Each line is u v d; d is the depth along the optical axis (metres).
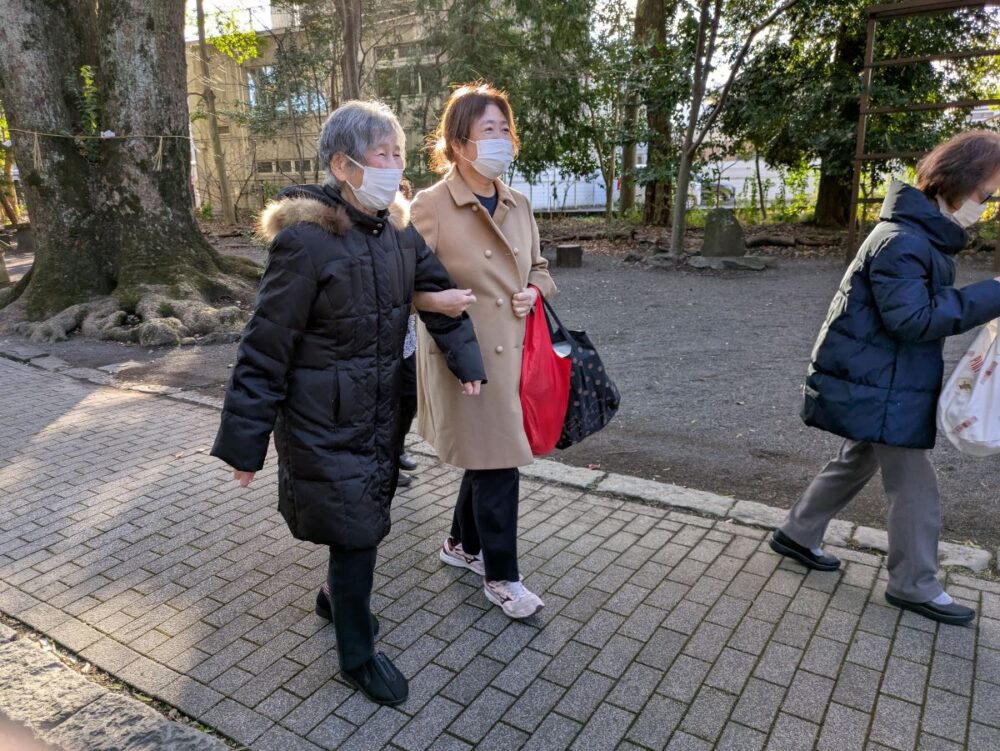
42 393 6.16
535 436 2.64
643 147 20.97
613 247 15.19
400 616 2.80
